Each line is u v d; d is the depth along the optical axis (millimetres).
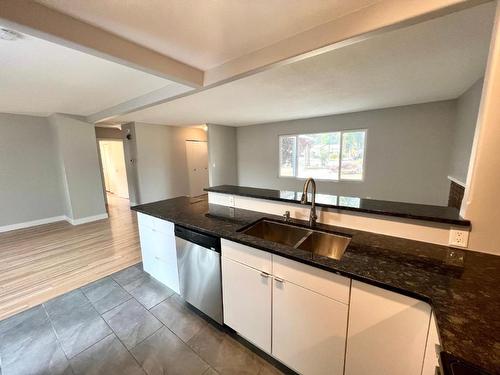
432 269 1058
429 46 1864
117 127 6504
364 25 1377
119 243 3656
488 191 1143
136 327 1862
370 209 1511
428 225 1334
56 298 2250
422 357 924
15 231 4301
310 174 5902
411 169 4367
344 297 1091
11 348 1669
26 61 2021
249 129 6820
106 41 1599
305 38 1614
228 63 2102
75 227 4496
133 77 2490
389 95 3461
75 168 4613
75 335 1784
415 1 1215
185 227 1852
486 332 697
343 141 5164
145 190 5883
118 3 1288
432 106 4012
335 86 2910
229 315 1665
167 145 6332
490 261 1127
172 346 1676
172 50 1882
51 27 1345
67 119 4449
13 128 4367
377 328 1019
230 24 1521
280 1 1286
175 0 1262
